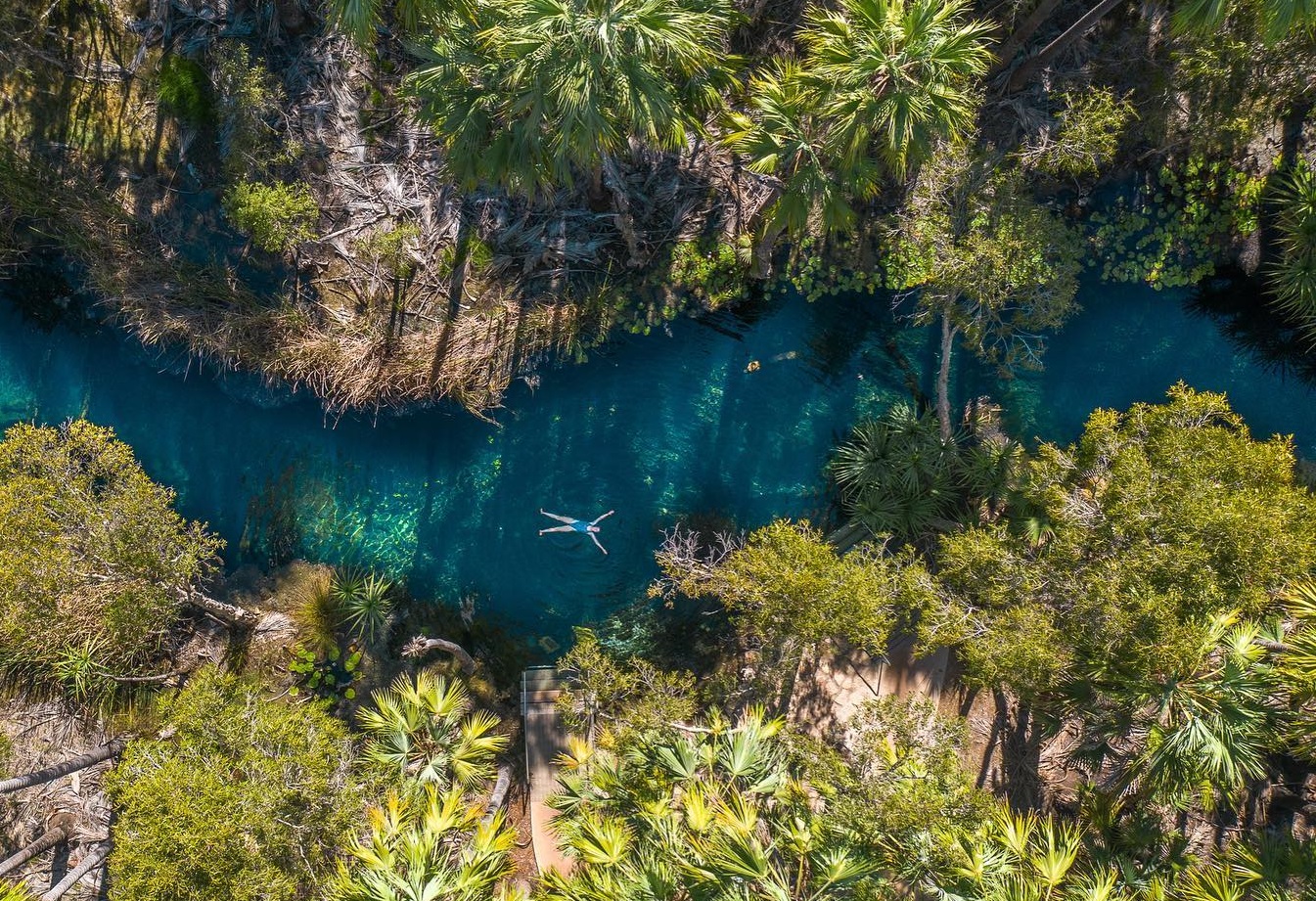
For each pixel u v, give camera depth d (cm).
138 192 1570
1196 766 1161
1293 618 1306
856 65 1052
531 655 1633
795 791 1241
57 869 1561
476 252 1595
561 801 1330
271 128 1546
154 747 1266
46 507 1246
